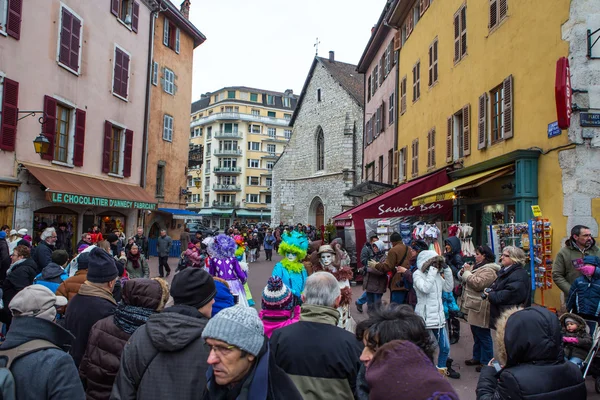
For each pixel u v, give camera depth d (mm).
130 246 9266
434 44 16281
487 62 12047
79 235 16844
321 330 3014
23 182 13930
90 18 17359
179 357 2494
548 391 2432
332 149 38438
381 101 25672
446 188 11789
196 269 2930
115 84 19234
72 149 16328
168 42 26234
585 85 8461
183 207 27844
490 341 6301
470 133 13047
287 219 42844
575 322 5340
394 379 1644
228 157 78750
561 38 8875
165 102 25844
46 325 2605
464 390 5629
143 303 3219
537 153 9438
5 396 2279
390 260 8195
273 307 3814
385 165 24250
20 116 13758
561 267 6531
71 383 2469
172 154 26672
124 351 2607
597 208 8281
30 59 14133
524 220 9492
